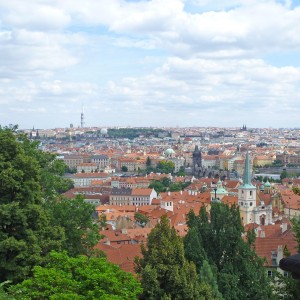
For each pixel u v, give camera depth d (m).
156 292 63.72
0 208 63.59
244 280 77.75
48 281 51.34
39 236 67.19
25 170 69.19
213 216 83.50
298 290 51.03
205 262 72.00
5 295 46.25
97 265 54.50
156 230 69.38
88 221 82.00
